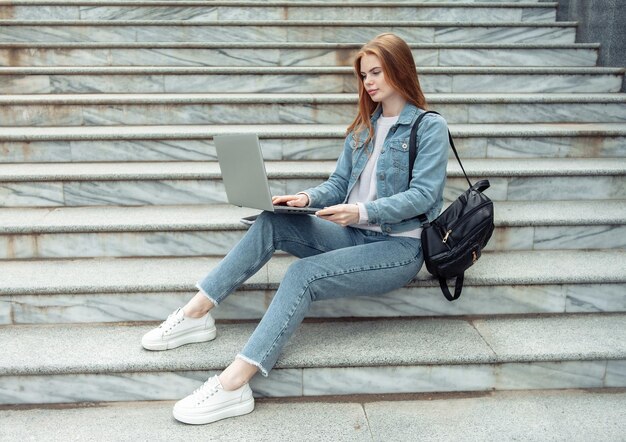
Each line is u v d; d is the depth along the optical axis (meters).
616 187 3.46
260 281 2.76
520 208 3.28
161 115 4.00
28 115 3.95
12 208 3.34
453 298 2.62
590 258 3.02
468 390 2.53
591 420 2.33
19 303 2.73
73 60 4.65
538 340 2.60
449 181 3.39
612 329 2.70
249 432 2.24
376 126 2.54
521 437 2.22
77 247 3.06
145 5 5.29
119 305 2.76
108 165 3.59
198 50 4.70
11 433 2.25
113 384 2.45
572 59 4.80
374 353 2.48
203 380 2.46
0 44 4.55
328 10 5.37
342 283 2.36
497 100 4.03
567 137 3.75
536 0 5.68
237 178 2.32
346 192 2.65
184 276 2.83
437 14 5.39
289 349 2.52
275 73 4.40
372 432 2.25
